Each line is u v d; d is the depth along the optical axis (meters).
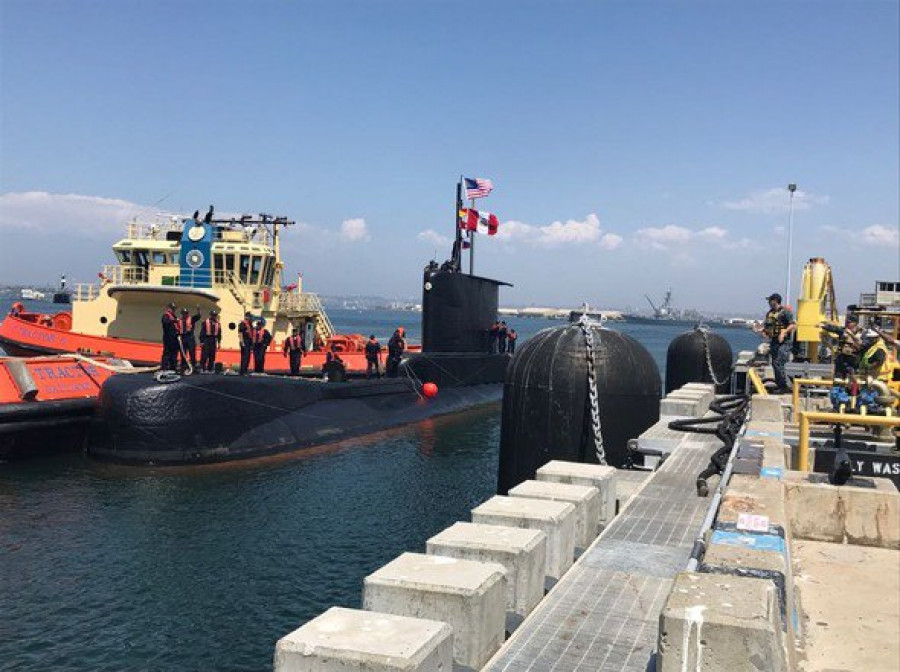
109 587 12.70
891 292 20.12
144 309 29.23
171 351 22.67
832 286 19.44
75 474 19.97
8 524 15.78
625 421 12.04
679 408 12.95
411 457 24.30
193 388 21.58
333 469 22.12
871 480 8.57
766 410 10.66
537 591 5.56
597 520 7.36
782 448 8.25
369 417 28.25
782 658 3.48
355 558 14.54
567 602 5.38
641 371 12.28
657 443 11.09
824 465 9.84
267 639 11.13
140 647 10.77
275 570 13.76
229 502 18.05
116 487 18.86
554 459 12.04
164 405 21.02
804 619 6.12
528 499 6.62
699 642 3.30
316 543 15.34
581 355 12.12
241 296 29.50
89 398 21.86
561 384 12.01
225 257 29.25
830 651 5.61
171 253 29.98
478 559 5.37
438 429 29.80
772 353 15.39
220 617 11.77
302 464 22.50
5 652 10.48
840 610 6.31
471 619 4.51
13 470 20.08
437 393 33.38
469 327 34.72
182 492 18.73
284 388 24.64
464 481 21.31
